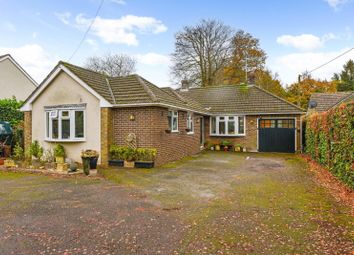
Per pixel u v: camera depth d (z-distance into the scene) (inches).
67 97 500.4
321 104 955.3
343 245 159.0
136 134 479.5
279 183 339.0
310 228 186.2
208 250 155.0
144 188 316.2
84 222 203.0
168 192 296.0
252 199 264.4
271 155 681.6
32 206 245.4
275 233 178.4
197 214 220.1
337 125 326.3
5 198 273.7
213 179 367.6
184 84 984.3
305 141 712.4
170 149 542.9
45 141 519.2
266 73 1392.7
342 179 307.0
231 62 1296.8
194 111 660.7
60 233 181.8
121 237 174.6
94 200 265.0
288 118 750.5
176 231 184.1
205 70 1272.1
